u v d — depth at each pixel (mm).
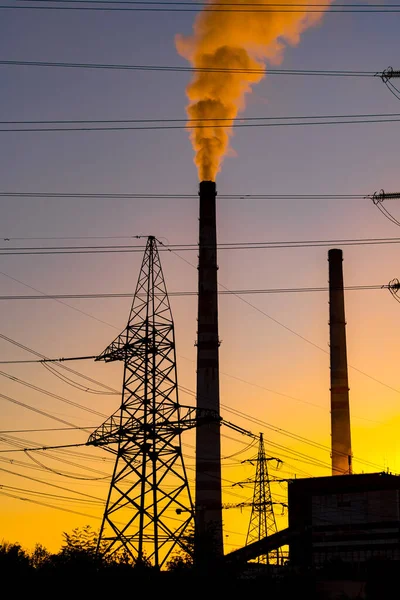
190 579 121562
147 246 154125
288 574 151875
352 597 156250
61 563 119875
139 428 140750
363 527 190125
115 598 114875
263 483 190125
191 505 141125
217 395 196875
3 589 116500
